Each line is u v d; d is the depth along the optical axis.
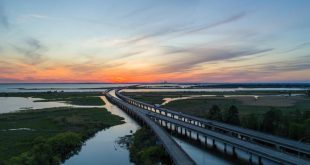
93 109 173.75
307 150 64.25
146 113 141.25
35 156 61.72
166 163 64.19
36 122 121.94
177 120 116.69
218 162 69.44
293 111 143.12
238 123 110.44
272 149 66.25
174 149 65.62
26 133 95.56
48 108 178.12
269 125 93.75
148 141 81.88
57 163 65.38
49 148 69.12
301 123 94.94
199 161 70.50
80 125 113.62
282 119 97.62
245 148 68.38
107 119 134.00
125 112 171.00
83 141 89.94
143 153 68.88
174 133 106.81
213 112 127.62
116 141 90.12
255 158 71.94
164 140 75.12
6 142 81.00
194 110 170.88
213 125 107.00
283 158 58.06
